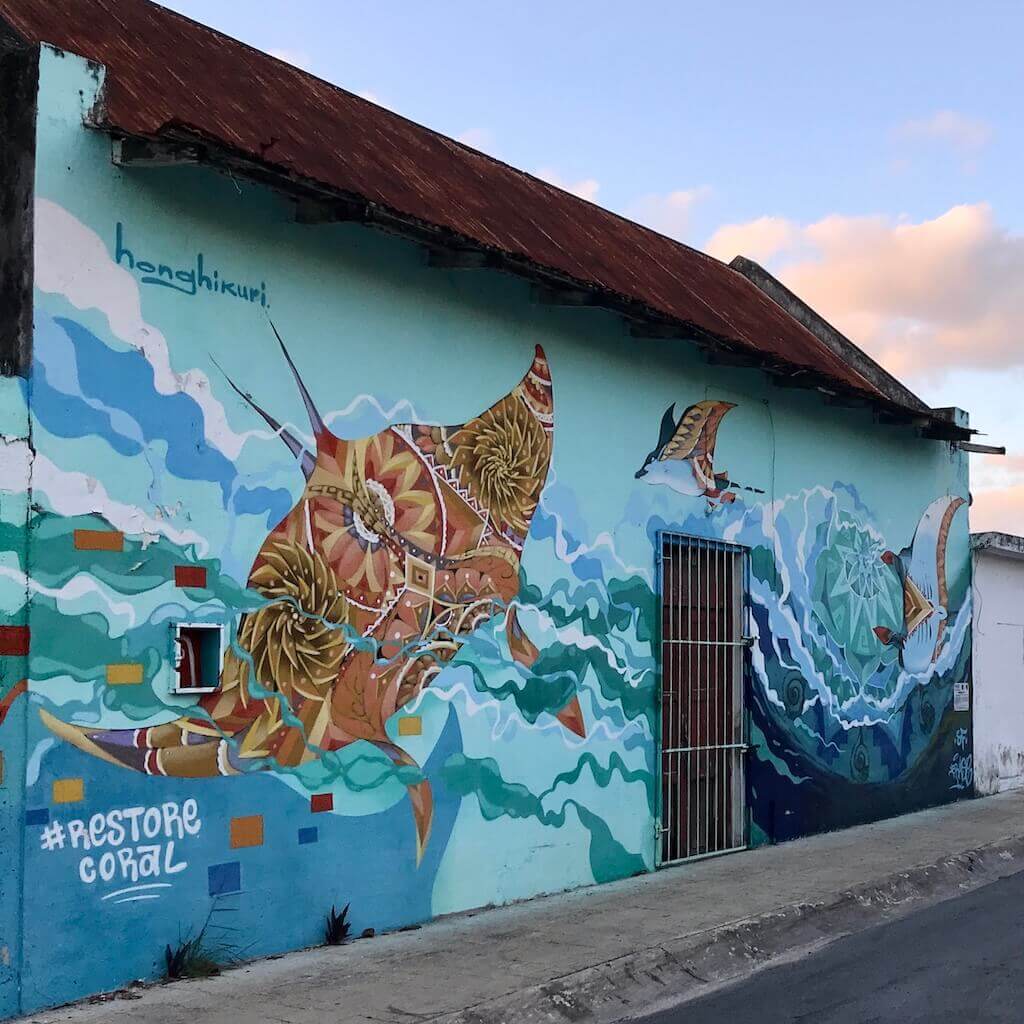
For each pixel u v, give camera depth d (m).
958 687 15.23
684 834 10.63
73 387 6.27
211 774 6.86
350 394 7.77
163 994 6.27
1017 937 8.27
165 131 6.14
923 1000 6.72
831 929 8.68
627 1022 6.48
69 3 7.59
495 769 8.71
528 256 8.25
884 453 13.92
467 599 8.55
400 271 8.16
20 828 5.97
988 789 15.83
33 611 6.06
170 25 8.31
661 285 10.66
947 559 15.14
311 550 7.48
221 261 7.03
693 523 10.82
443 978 6.68
